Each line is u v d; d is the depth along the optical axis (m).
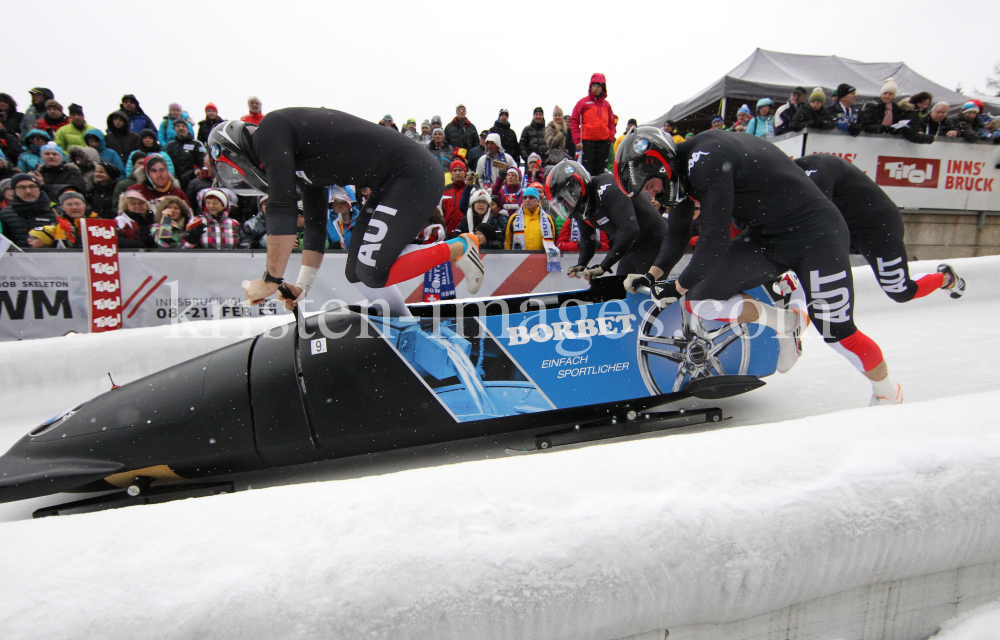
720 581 0.97
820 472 1.15
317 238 2.67
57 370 3.14
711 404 2.99
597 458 1.19
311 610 0.81
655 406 2.64
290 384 2.19
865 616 1.18
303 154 2.33
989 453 1.24
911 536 1.11
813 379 3.33
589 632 0.92
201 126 6.48
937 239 7.63
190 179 5.93
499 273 5.43
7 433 2.88
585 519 0.98
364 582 0.84
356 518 0.97
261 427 2.14
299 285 2.71
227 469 2.20
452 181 5.91
